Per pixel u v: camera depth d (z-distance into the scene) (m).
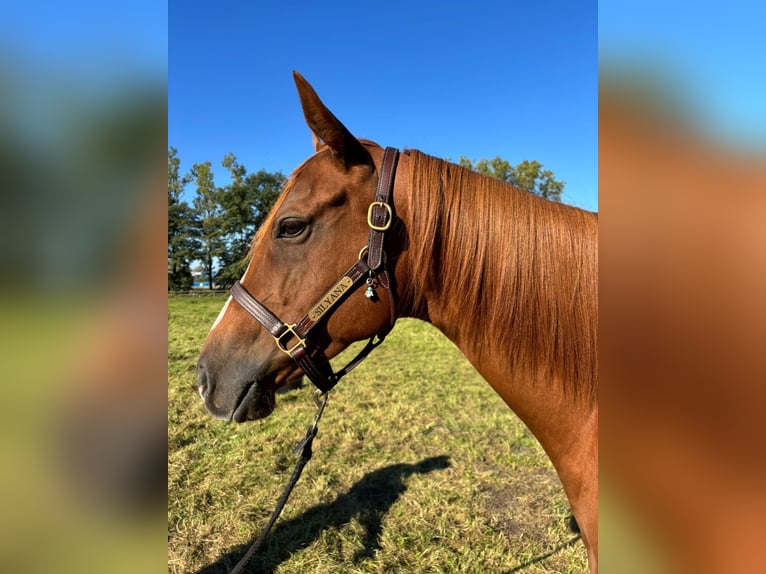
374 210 1.25
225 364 1.33
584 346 1.16
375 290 1.28
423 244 1.25
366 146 1.39
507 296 1.21
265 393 1.34
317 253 1.27
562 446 1.25
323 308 1.27
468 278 1.24
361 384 5.64
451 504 2.92
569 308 1.17
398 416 4.47
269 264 1.32
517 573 2.31
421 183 1.27
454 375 6.17
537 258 1.19
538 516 2.82
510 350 1.23
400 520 2.74
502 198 1.26
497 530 2.68
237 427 4.14
